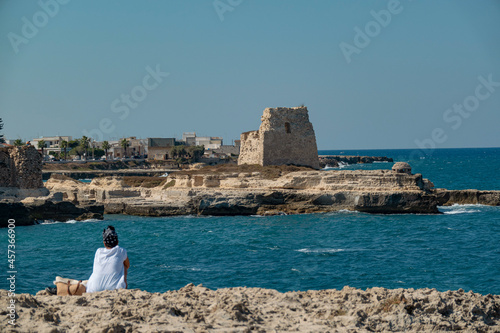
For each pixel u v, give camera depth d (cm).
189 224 6762
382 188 7538
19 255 4588
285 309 1445
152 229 6319
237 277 3716
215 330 1245
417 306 1435
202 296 1512
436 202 7269
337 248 4838
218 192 7781
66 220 7012
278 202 7594
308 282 3559
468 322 1386
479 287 3378
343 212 7381
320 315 1409
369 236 5500
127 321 1249
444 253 4531
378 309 1428
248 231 6016
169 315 1309
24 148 7462
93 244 5191
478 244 4962
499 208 7794
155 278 3697
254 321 1338
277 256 4481
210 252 4709
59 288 1486
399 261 4200
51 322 1227
